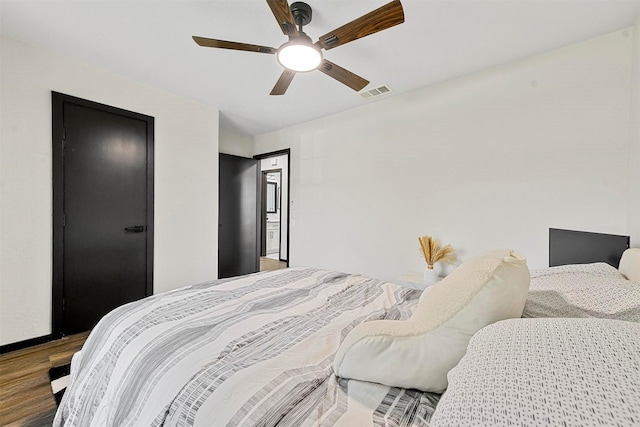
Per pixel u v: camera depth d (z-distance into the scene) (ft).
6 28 6.78
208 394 2.50
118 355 3.45
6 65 7.10
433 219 9.56
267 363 2.92
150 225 9.98
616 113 6.56
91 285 8.66
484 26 6.45
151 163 9.95
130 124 9.40
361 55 7.69
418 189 9.91
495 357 1.54
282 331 3.73
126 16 6.32
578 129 7.04
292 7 5.80
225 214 14.62
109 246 9.04
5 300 7.18
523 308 2.83
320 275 6.62
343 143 12.08
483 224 8.54
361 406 2.35
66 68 8.02
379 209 10.97
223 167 14.52
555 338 1.55
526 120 7.78
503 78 8.14
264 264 19.29
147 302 4.69
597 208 6.81
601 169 6.75
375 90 9.88
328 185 12.61
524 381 1.30
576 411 1.07
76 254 8.36
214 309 4.40
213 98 10.87
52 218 7.88
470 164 8.76
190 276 11.18
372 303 4.91
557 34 6.71
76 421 3.46
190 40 7.19
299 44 5.54
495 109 8.29
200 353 3.13
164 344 3.34
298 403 2.38
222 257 14.48
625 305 2.70
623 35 6.46
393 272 10.61
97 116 8.68
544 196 7.54
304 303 4.82
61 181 8.02
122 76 9.14
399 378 2.46
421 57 7.78
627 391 1.09
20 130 7.34
